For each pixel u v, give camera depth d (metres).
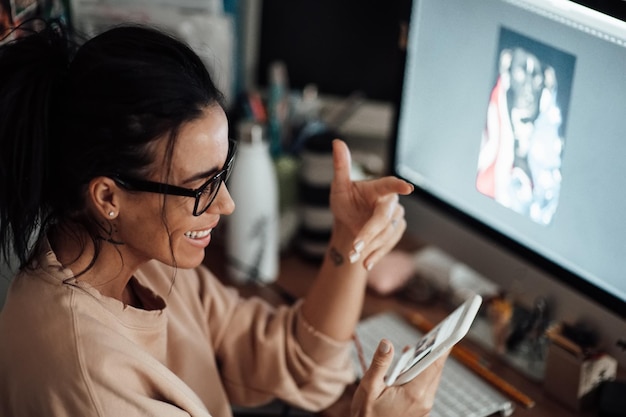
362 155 1.60
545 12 1.08
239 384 1.15
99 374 0.83
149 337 0.95
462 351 1.24
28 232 0.86
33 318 0.85
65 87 0.81
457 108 1.24
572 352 1.12
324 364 1.13
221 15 1.55
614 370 1.16
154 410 0.86
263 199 1.35
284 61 1.62
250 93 1.54
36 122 0.80
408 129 1.33
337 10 1.56
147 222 0.85
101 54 0.81
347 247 1.10
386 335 1.27
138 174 0.82
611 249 1.08
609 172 1.05
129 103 0.79
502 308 1.23
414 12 1.26
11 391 0.85
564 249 1.14
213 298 1.14
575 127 1.08
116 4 1.50
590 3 1.01
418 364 0.96
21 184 0.82
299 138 1.49
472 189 1.26
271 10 1.58
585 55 1.04
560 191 1.12
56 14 1.32
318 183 1.41
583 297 1.14
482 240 1.27
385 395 0.97
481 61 1.18
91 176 0.81
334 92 1.62
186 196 0.84
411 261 1.42
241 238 1.37
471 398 1.15
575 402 1.13
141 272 1.05
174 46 0.85
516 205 1.19
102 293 0.92
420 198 1.34
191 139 0.81
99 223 0.86
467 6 1.18
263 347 1.12
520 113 1.15
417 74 1.29
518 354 1.24
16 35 1.11
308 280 1.42
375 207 1.07
